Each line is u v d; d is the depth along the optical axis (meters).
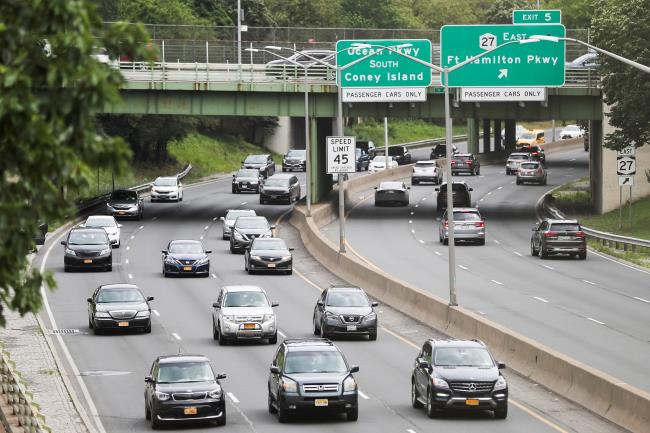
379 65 177.50
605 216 187.75
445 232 160.50
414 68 176.75
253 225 157.62
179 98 183.38
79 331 103.38
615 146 174.88
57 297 121.56
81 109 29.42
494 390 68.56
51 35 29.81
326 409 68.00
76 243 140.25
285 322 107.25
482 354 71.19
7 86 28.55
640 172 192.25
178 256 136.00
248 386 79.88
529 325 101.19
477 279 130.25
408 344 96.56
